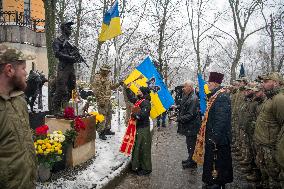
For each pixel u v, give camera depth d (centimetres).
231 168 666
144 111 802
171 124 1786
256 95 738
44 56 2441
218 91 668
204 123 692
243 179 793
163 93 1011
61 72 779
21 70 312
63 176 657
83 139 752
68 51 776
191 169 878
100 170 729
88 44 3238
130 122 832
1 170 289
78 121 697
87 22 2816
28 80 1201
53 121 729
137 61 3272
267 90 634
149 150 819
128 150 822
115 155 862
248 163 839
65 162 702
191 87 897
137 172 819
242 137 917
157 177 799
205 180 671
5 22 2230
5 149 290
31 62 2269
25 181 300
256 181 754
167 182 763
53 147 600
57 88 782
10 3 2655
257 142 648
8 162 290
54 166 663
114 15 979
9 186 292
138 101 817
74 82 801
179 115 906
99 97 1005
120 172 748
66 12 2809
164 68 2372
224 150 660
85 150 771
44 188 582
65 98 795
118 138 1030
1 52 303
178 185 745
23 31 2144
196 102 878
